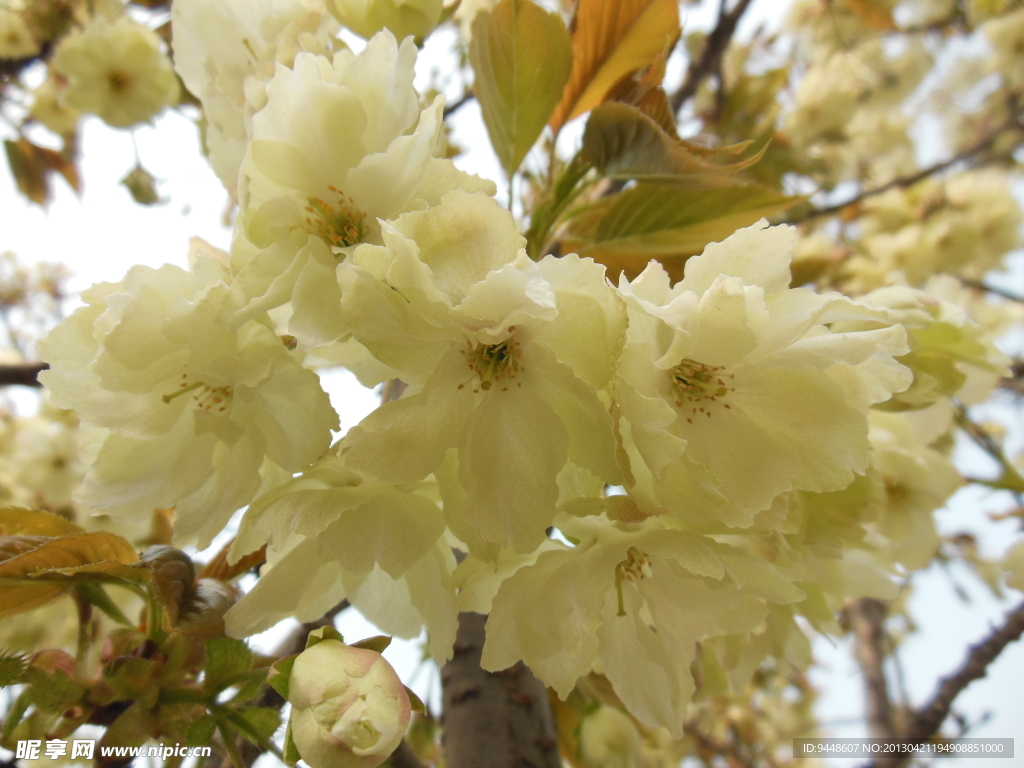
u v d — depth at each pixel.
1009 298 0.38
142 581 0.12
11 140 0.31
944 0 0.46
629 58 0.15
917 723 0.23
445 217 0.09
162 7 0.31
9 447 0.32
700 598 0.12
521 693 0.15
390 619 0.13
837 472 0.11
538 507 0.10
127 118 0.29
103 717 0.11
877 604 0.36
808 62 0.46
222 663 0.11
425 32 0.14
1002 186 0.43
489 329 0.09
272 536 0.10
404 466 0.10
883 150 0.47
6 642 0.17
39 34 0.32
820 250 0.34
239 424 0.11
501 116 0.15
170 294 0.11
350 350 0.11
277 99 0.11
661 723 0.12
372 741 0.09
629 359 0.09
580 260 0.09
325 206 0.11
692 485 0.10
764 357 0.10
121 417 0.11
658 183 0.14
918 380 0.14
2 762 0.11
